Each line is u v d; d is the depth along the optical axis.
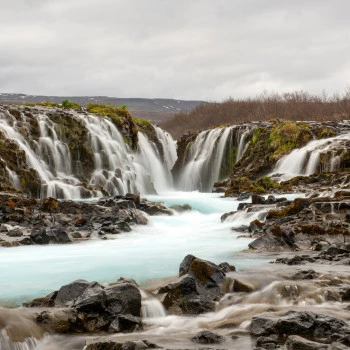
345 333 8.53
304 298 10.92
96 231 20.44
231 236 20.34
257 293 11.34
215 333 8.80
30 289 11.73
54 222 21.16
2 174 30.20
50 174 35.22
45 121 37.16
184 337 9.06
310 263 14.17
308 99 73.06
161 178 49.97
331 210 19.95
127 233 20.83
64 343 9.02
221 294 11.45
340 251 15.31
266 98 80.50
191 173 50.97
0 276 12.97
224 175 48.31
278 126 44.03
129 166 41.28
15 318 9.16
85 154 38.41
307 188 32.81
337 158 36.75
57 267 14.05
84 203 23.05
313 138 42.09
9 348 8.62
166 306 10.74
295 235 17.83
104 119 42.34
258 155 43.41
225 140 48.56
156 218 25.05
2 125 34.12
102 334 9.45
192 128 83.44
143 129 50.69
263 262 14.52
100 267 14.03
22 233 19.12
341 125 45.25
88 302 9.73
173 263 14.58
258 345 8.39
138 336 9.19
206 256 15.73
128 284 10.22
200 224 24.31
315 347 7.92
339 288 11.28
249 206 24.92
